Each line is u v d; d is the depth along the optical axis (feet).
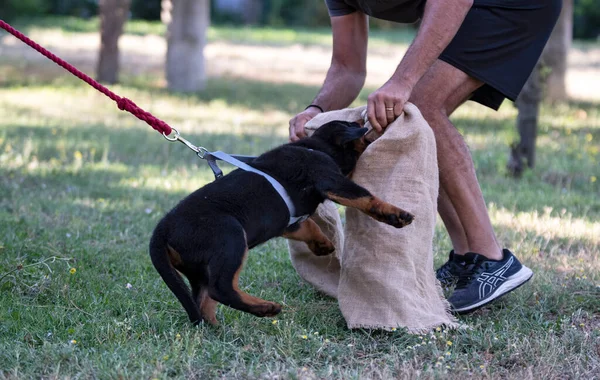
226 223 11.94
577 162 31.99
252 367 11.17
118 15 54.85
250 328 13.00
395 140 12.91
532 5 14.03
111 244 18.13
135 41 89.92
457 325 13.03
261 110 48.24
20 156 28.71
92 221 20.36
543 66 29.19
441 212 15.42
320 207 14.38
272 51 89.97
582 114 46.65
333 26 15.65
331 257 15.12
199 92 54.75
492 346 12.46
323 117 14.25
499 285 14.25
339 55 15.70
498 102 14.97
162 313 13.42
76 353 11.65
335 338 12.84
